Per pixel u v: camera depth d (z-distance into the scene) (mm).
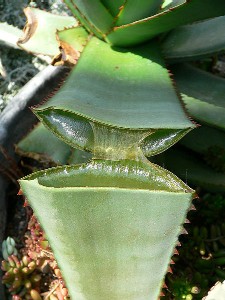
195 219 375
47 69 391
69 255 224
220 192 373
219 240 363
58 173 226
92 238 219
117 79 283
